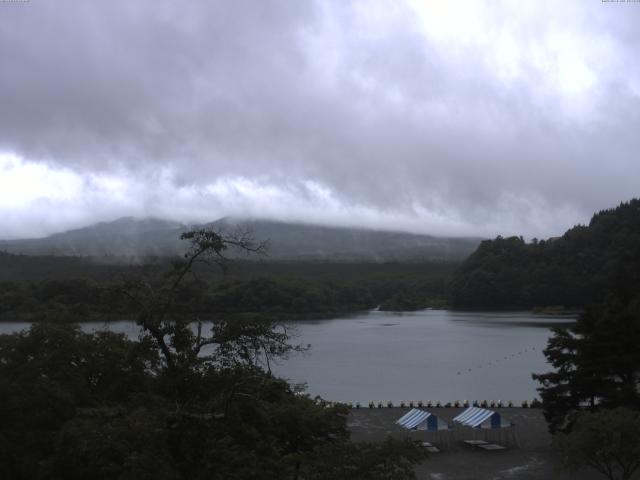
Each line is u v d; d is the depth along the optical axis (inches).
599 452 1886.1
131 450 1170.6
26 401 1496.1
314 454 1267.2
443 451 2608.3
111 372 1724.9
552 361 2640.3
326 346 7623.0
